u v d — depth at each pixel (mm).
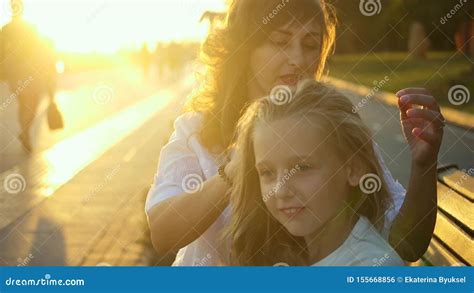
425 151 2625
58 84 44406
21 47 13695
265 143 2297
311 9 2773
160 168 2676
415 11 26203
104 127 20203
